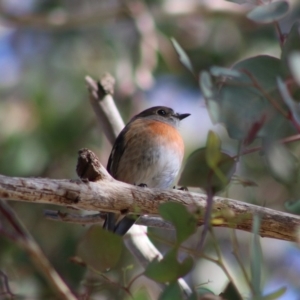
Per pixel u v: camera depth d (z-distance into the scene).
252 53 15.76
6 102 14.45
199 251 6.03
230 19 16.08
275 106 6.60
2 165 13.89
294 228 7.82
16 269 11.98
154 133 11.33
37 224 13.43
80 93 14.65
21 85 14.78
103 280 6.78
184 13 16.09
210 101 6.77
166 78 15.88
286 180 6.73
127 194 7.79
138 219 9.12
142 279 11.59
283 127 6.97
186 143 14.31
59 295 6.02
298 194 13.14
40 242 13.25
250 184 7.25
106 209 7.77
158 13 16.00
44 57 15.23
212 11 16.00
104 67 15.02
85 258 6.48
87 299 6.54
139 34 15.23
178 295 6.11
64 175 14.09
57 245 13.21
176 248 6.13
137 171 11.27
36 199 7.37
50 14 15.80
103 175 7.77
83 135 14.35
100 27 15.52
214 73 6.79
